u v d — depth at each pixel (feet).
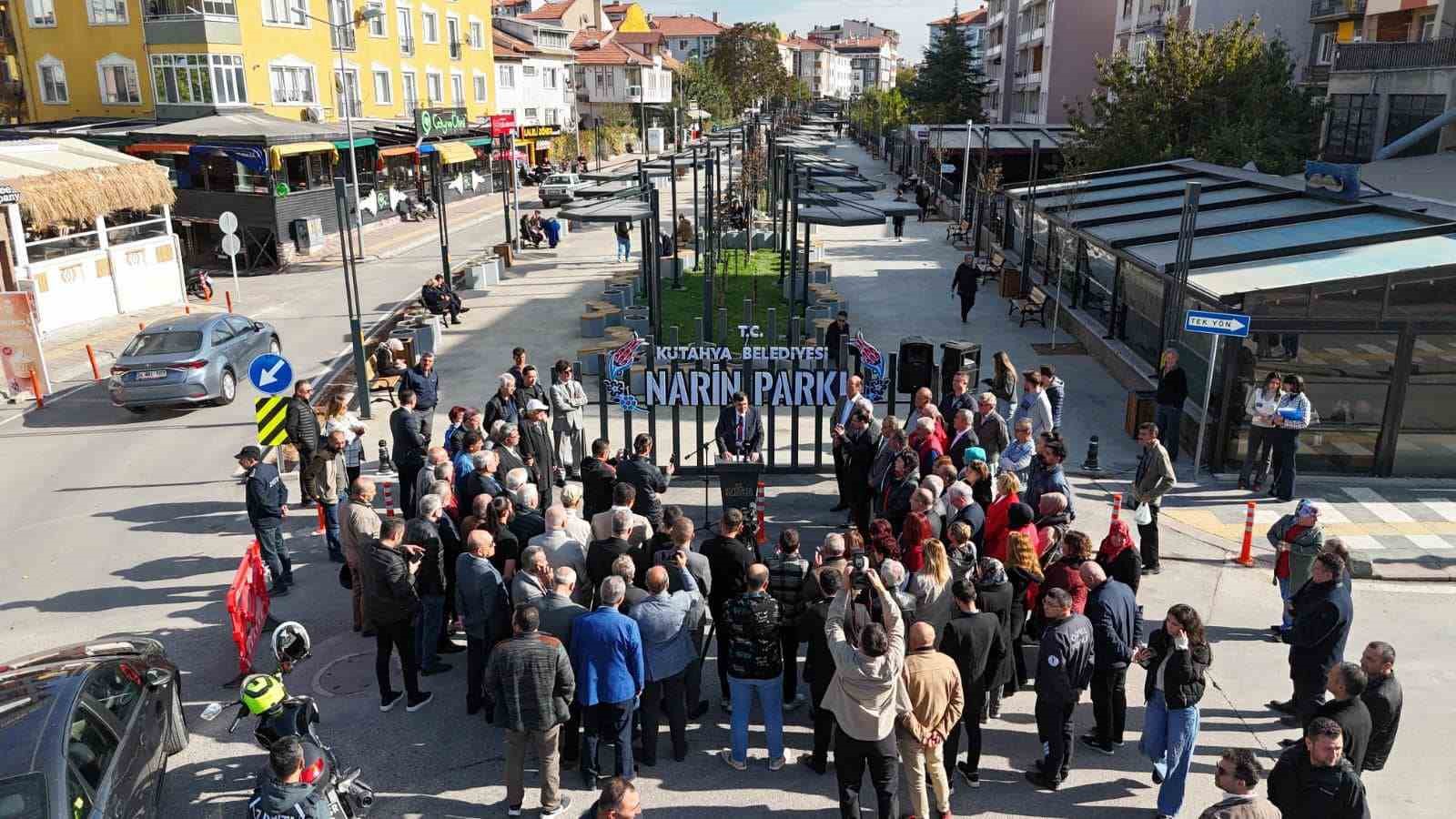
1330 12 144.36
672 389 48.44
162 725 24.94
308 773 21.20
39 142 86.17
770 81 396.57
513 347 76.13
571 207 76.18
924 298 92.63
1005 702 30.07
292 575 38.70
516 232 137.18
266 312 92.63
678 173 151.43
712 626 29.58
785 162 101.86
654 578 25.58
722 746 27.99
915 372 53.11
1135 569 28.66
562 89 256.73
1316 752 19.17
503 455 38.34
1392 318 51.80
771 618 25.73
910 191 180.65
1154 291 62.28
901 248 122.83
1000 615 26.18
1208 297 51.19
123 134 115.55
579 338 78.64
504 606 27.37
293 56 147.13
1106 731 27.25
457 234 144.46
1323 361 47.47
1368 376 47.34
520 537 32.14
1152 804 25.29
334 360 74.79
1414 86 111.65
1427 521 43.24
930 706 23.12
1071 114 126.21
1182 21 166.40
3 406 64.34
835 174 102.83
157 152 117.50
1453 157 85.71
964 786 26.03
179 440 57.00
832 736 27.81
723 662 29.32
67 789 19.24
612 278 96.58
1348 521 43.27
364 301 97.14
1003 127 181.78
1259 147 102.42
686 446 53.93
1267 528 42.80
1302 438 48.70
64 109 142.72
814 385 48.57
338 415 44.75
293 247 121.80
